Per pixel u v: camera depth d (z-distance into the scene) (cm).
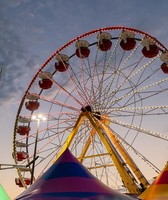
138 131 2761
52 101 3055
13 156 3158
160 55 3009
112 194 1051
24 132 3145
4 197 1306
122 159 2503
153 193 1271
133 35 3064
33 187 1089
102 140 2589
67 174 1123
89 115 2836
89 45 3128
